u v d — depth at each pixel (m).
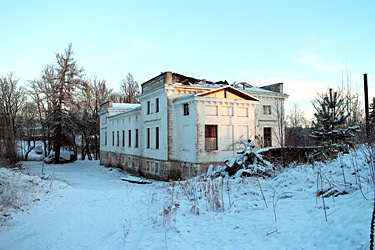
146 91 32.06
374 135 12.20
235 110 25.77
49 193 15.34
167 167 26.88
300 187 9.38
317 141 18.81
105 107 47.84
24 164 45.81
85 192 16.78
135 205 12.05
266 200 8.86
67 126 46.84
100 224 9.98
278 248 5.59
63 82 45.41
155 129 29.81
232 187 11.42
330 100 16.69
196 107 24.09
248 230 6.82
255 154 14.72
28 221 10.96
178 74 29.45
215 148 24.92
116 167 41.94
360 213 5.71
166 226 8.10
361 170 8.80
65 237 8.93
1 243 8.66
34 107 57.47
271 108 35.88
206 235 7.05
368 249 4.48
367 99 19.62
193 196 11.16
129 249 7.05
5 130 32.09
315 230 5.84
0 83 53.00
